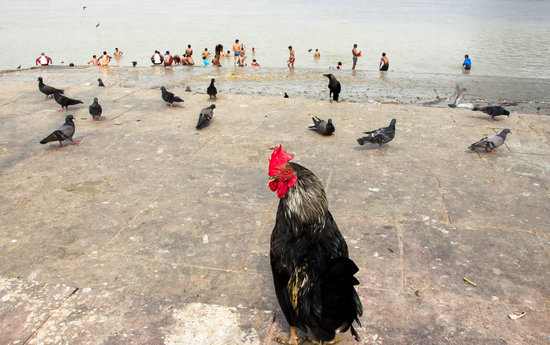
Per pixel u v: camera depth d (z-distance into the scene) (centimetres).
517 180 668
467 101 1528
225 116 1005
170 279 441
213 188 650
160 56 2683
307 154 777
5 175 699
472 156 764
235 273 450
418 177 682
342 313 266
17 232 531
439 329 362
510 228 532
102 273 452
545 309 390
